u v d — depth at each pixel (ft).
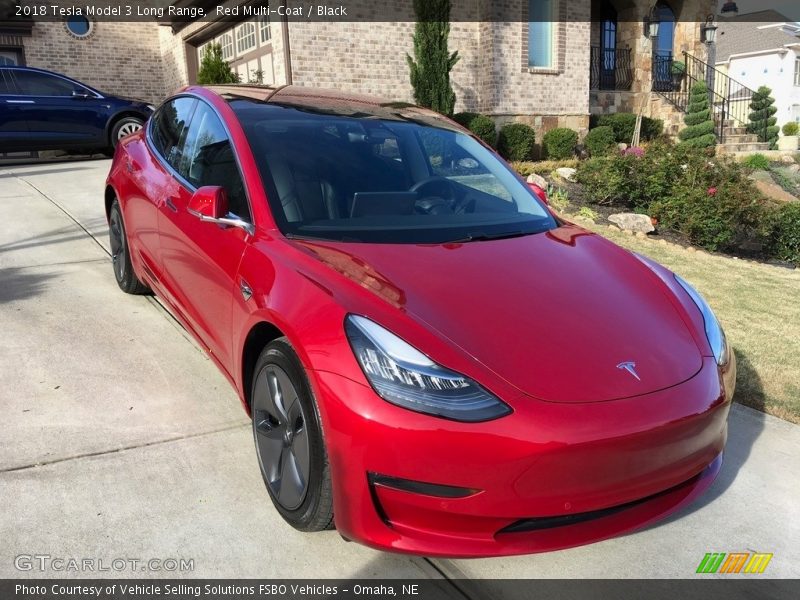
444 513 7.07
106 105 36.94
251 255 9.30
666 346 8.40
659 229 31.53
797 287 23.67
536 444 6.86
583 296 8.96
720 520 9.46
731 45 128.47
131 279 15.74
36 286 16.57
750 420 12.61
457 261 9.27
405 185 11.09
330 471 7.47
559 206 31.86
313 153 10.87
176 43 52.80
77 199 26.16
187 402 11.52
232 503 8.96
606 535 7.54
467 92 47.39
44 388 11.62
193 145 12.20
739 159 57.82
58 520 8.37
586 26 51.13
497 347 7.61
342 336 7.45
